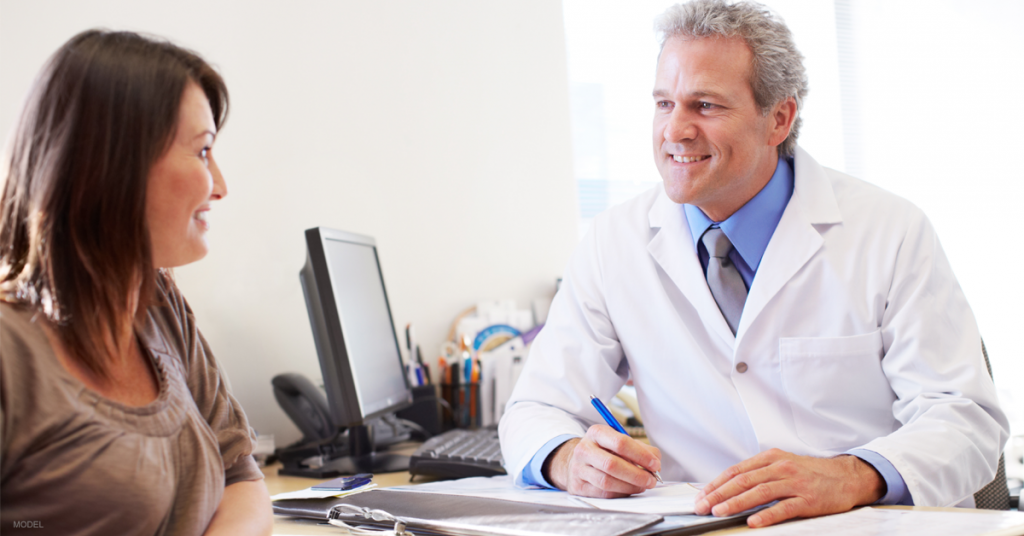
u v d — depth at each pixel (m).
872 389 1.08
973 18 2.84
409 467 1.27
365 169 1.83
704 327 1.16
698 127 1.06
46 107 0.58
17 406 0.54
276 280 1.68
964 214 2.76
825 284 1.09
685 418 1.17
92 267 0.58
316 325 1.34
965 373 0.99
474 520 0.72
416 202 1.91
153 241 0.62
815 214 1.12
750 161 1.07
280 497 0.91
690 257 1.17
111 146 0.58
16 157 0.58
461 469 1.22
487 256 2.01
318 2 1.78
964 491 0.89
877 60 2.78
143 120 0.59
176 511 0.64
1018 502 1.36
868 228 1.11
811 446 1.08
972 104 2.83
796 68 1.11
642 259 1.22
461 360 1.82
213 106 0.69
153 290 0.65
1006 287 2.72
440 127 1.95
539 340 1.28
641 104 2.45
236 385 1.61
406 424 1.69
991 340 2.67
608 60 2.39
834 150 2.70
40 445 0.55
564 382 1.19
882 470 0.83
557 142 2.14
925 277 1.05
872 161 2.75
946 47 2.84
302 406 1.52
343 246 1.44
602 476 0.86
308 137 1.75
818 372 1.08
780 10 2.67
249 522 0.72
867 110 2.75
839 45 2.73
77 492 0.56
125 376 0.63
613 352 1.23
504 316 1.93
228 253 1.63
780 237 1.11
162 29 1.58
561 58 2.16
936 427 0.91
